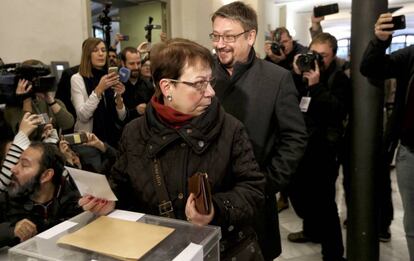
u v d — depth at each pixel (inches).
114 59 112.7
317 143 85.2
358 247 83.4
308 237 102.9
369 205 81.1
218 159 34.9
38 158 57.7
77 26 130.0
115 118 98.6
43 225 57.5
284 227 114.4
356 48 76.4
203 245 27.7
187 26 191.0
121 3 190.5
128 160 37.0
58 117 87.4
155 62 35.0
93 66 100.1
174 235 29.3
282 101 49.2
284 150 49.1
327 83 84.2
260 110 49.3
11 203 58.3
